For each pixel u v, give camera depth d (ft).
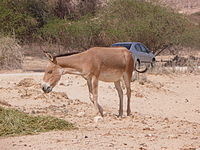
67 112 57.98
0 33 147.43
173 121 53.21
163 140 38.01
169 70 117.08
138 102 75.41
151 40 151.84
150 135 40.22
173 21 151.74
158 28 148.66
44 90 52.80
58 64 52.60
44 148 34.37
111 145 35.17
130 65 56.49
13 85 85.25
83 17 176.86
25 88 78.48
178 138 39.24
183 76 112.37
